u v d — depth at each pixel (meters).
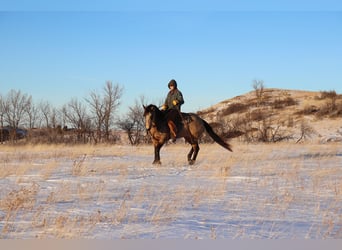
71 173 14.24
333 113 61.34
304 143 38.00
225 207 8.46
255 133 47.47
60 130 40.84
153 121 16.97
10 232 6.31
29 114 41.25
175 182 12.23
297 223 7.15
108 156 22.12
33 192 9.73
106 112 40.44
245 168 16.00
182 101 17.95
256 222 7.14
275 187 11.34
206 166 16.50
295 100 73.56
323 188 11.14
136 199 9.19
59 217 6.95
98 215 7.36
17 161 18.75
